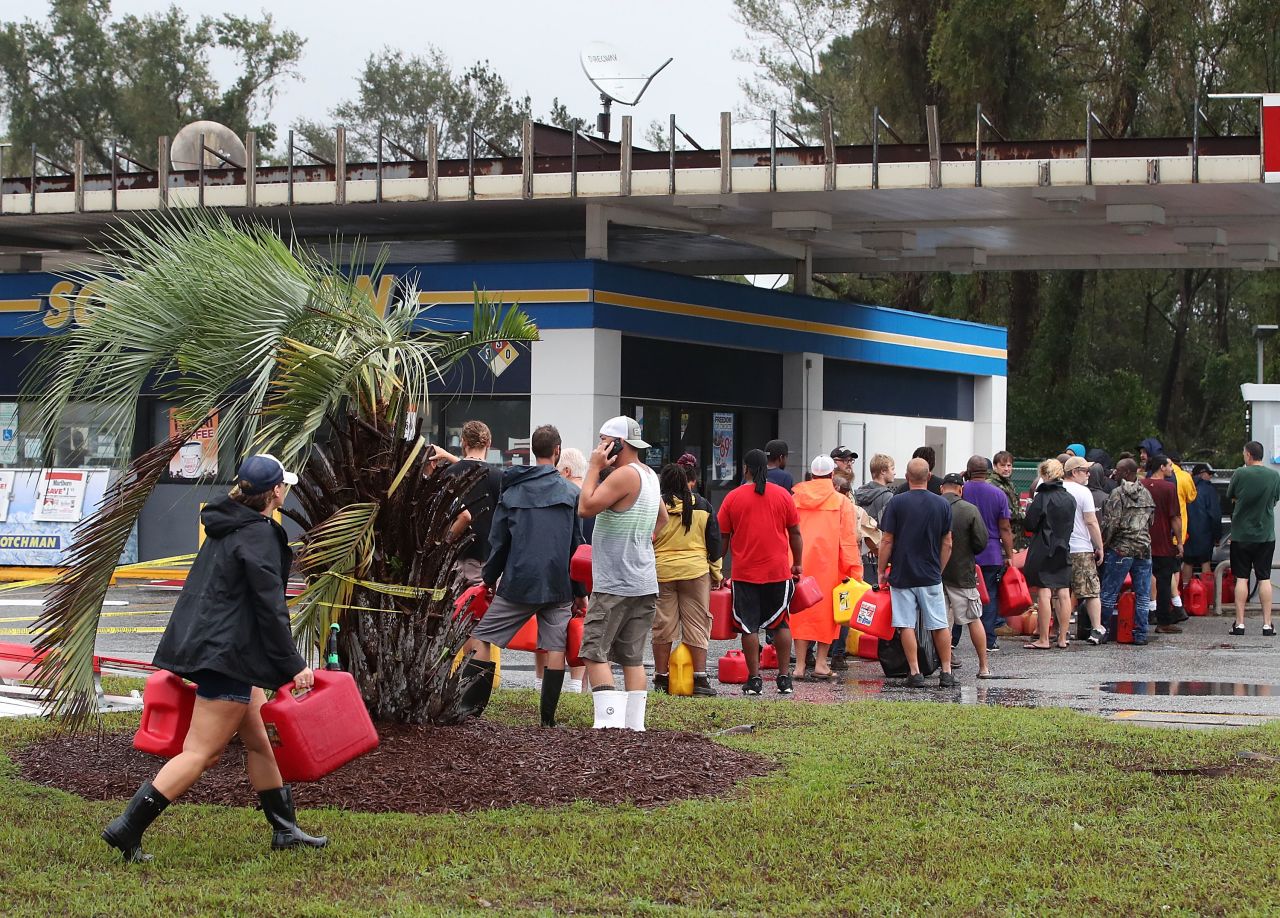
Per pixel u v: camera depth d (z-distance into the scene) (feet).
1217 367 153.17
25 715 33.81
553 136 72.28
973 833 23.25
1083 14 112.06
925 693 41.01
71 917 18.66
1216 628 59.36
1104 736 31.53
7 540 72.79
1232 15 109.70
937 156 65.05
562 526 32.01
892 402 93.30
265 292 27.37
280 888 20.15
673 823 23.71
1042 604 51.75
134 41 198.29
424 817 23.98
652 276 71.31
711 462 79.97
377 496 28.07
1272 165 61.16
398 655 28.78
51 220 76.23
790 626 41.42
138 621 56.95
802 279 89.45
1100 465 58.54
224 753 28.30
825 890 20.29
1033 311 127.95
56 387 27.09
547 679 32.35
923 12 112.68
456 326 69.26
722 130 66.85
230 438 27.81
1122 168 63.87
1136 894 20.07
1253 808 24.73
